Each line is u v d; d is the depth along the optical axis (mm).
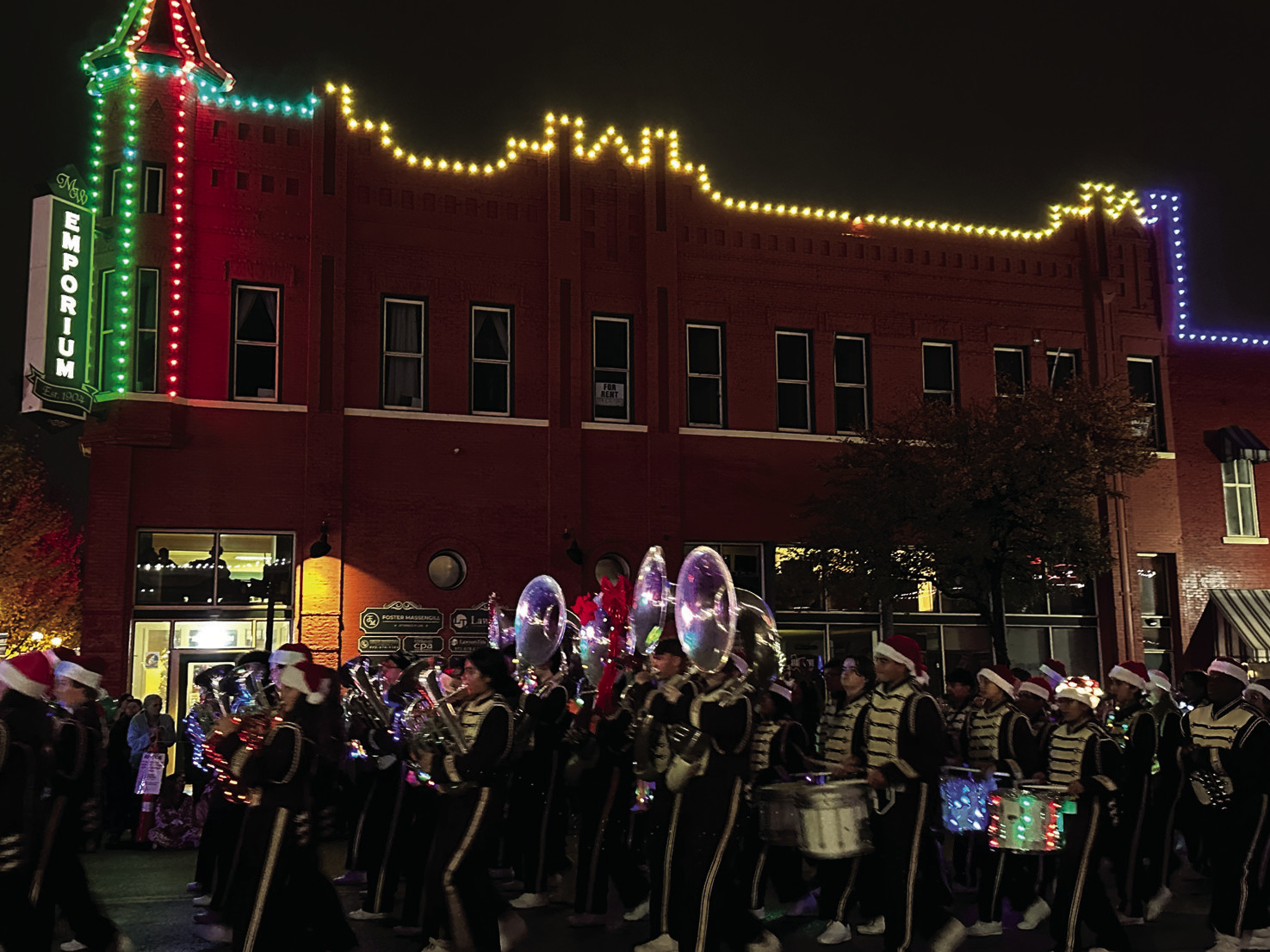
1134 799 10875
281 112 23781
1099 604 28141
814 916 11039
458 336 24469
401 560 23375
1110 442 22391
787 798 8266
